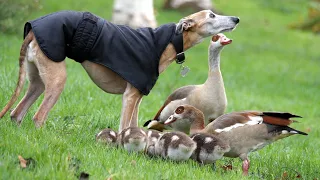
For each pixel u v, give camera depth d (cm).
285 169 1160
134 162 970
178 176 938
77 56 1107
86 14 1107
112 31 1112
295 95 2439
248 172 1086
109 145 1094
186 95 1266
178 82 2259
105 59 1104
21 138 965
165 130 1334
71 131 1180
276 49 3409
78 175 861
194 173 975
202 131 1103
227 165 1112
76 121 1271
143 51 1125
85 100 1502
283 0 4816
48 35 1068
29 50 1090
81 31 1088
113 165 931
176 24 1184
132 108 1145
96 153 989
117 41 1109
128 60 1114
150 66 1133
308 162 1247
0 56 1878
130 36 1127
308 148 1467
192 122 1155
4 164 829
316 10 4150
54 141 976
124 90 1177
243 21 3947
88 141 1099
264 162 1198
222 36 1245
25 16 2612
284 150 1359
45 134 1024
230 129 1066
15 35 2544
